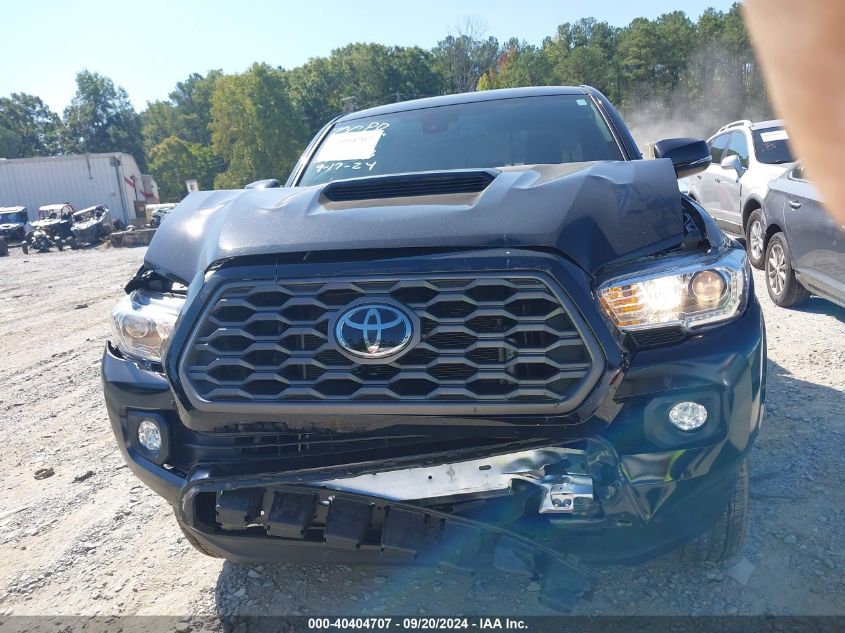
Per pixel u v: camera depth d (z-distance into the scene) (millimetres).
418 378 2023
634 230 2174
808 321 5879
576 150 3441
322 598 2701
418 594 2678
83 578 3000
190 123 130500
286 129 88688
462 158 3537
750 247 7801
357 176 3576
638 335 2074
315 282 2088
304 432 2154
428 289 2043
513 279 1991
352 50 115938
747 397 2090
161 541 3279
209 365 2152
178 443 2408
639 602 2508
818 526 2859
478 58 93438
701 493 2121
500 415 1992
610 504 2070
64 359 7328
